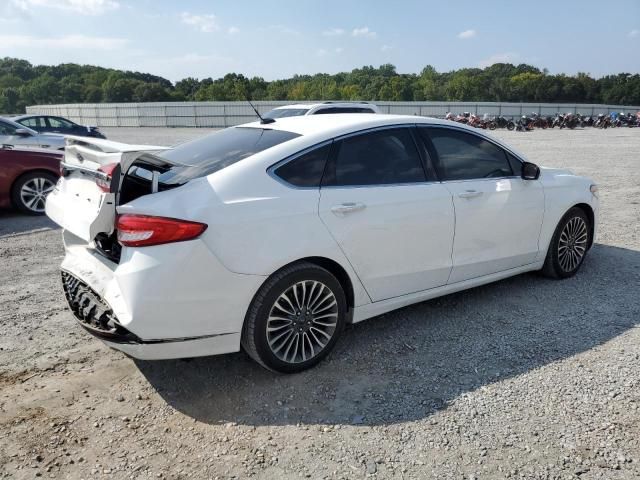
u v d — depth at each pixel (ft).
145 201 9.46
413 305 14.47
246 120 163.84
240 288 9.78
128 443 8.87
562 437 8.81
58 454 8.58
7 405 9.91
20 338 12.69
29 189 26.48
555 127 136.67
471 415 9.46
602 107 197.26
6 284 16.49
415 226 12.03
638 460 8.23
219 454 8.59
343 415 9.57
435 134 13.12
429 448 8.62
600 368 10.94
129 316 9.11
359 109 40.24
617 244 20.39
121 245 9.57
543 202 15.01
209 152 11.59
